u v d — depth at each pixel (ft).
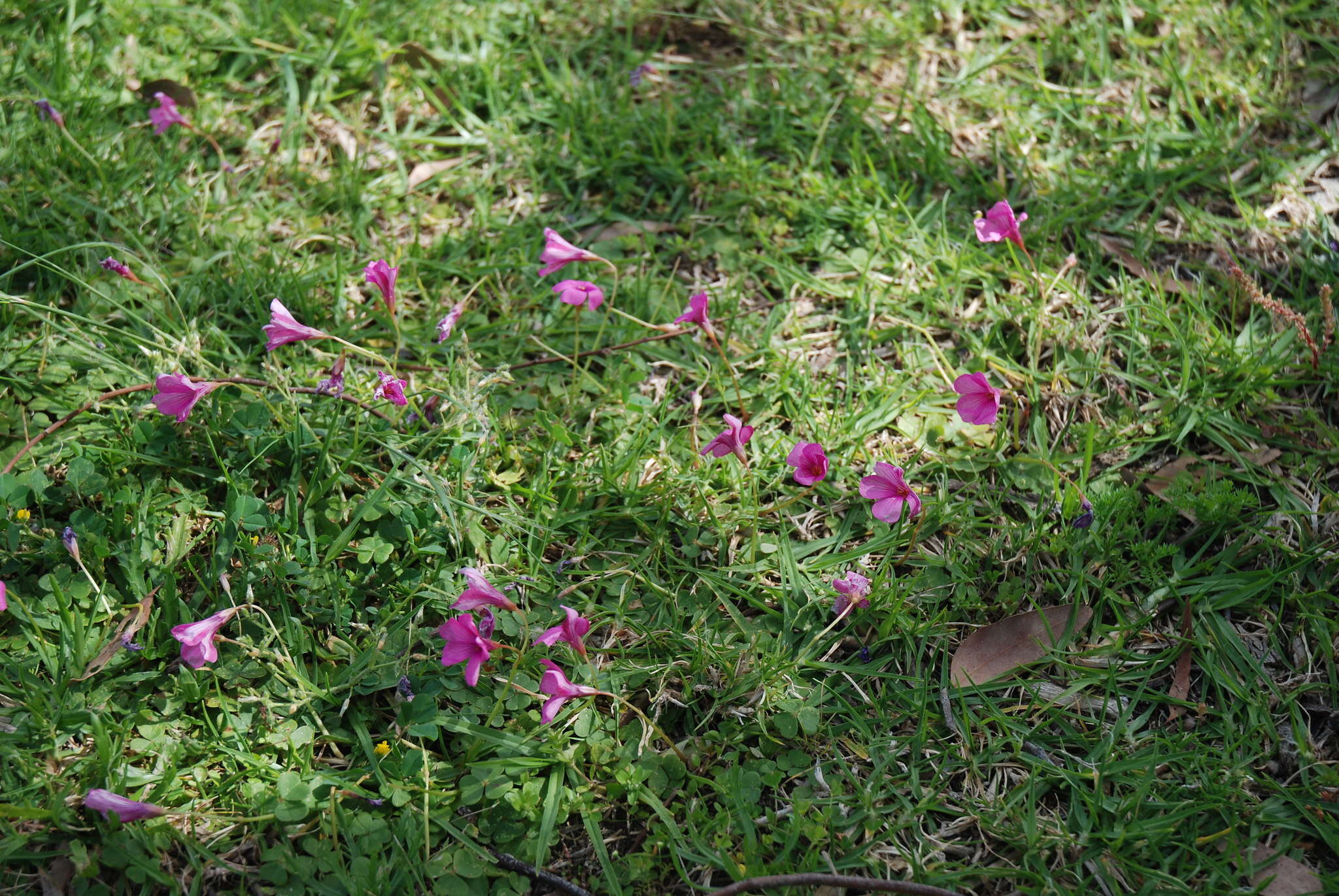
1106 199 12.42
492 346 11.10
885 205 12.55
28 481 9.02
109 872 7.43
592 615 8.98
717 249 12.21
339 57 13.88
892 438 10.52
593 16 14.80
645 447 10.19
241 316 11.35
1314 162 12.92
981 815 7.95
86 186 12.10
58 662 8.25
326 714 8.30
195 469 9.49
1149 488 10.00
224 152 12.98
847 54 14.48
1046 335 11.23
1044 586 9.36
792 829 7.70
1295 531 9.64
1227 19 14.42
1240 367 10.69
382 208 12.62
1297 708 8.55
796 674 8.68
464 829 7.79
